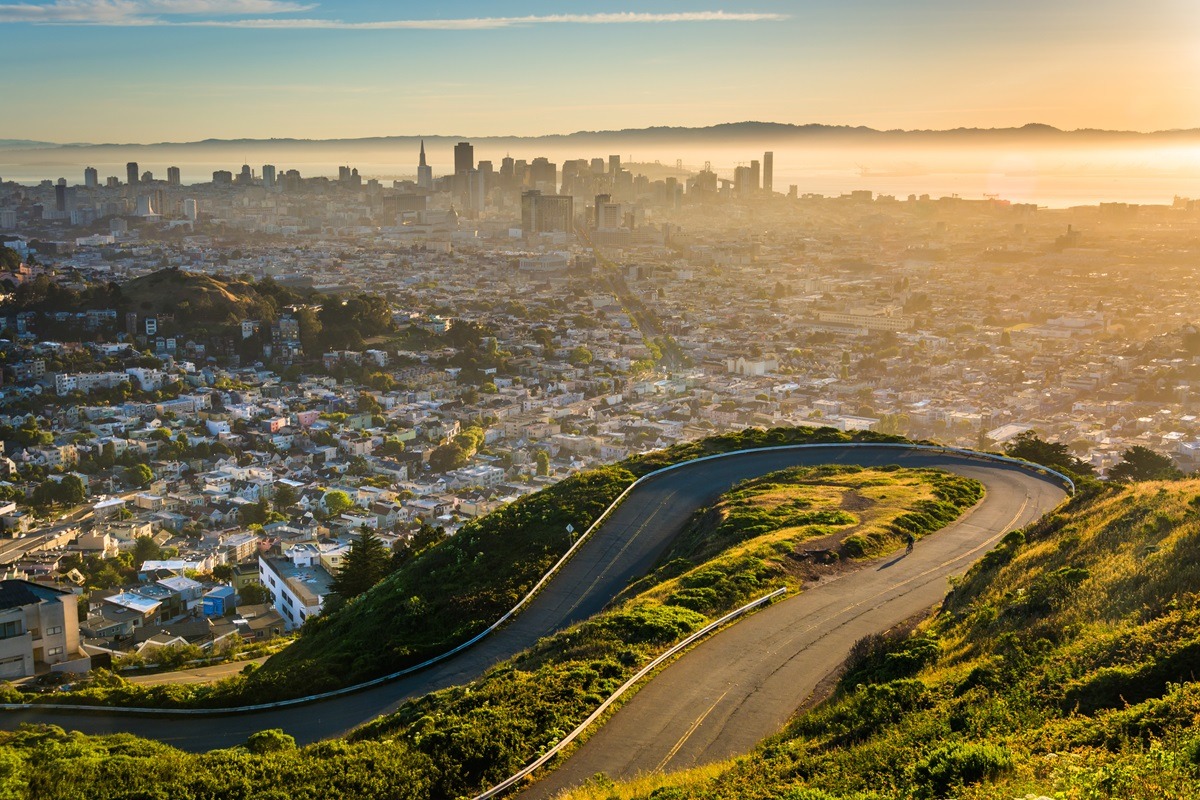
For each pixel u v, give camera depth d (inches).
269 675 2694.4
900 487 3472.0
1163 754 1091.3
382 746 1786.4
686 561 2805.1
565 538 3250.5
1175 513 2113.7
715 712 1801.2
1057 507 2765.7
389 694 2447.1
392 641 2723.9
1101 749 1186.6
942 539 2856.8
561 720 1776.6
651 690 1903.3
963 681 1574.8
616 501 3629.4
